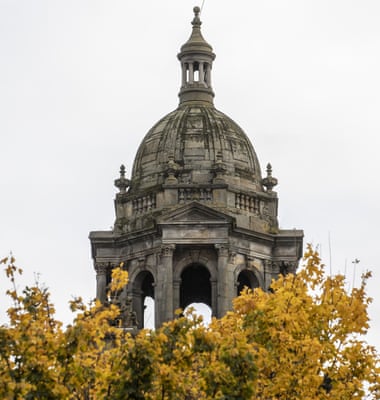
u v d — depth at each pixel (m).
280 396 107.25
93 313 106.06
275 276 149.50
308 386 107.06
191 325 101.75
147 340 99.88
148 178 151.62
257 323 108.81
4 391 97.25
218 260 145.88
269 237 149.62
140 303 148.38
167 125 153.50
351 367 111.81
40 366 99.31
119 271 110.12
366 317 113.81
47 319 104.94
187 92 156.50
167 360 100.50
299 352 107.81
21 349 99.81
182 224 146.38
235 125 154.88
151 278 150.75
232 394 99.19
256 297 114.88
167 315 144.75
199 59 156.75
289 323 109.00
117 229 150.38
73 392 102.69
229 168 151.12
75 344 101.00
